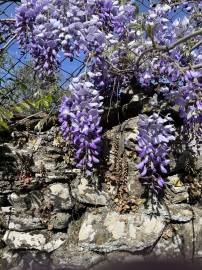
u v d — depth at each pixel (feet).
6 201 9.07
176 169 9.20
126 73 9.57
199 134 8.82
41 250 8.79
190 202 9.12
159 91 9.22
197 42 9.03
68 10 8.23
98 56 8.27
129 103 9.55
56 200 9.01
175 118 9.39
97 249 8.68
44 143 9.39
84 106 8.26
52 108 9.50
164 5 9.25
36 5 8.43
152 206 8.93
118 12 8.89
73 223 8.98
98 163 9.16
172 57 9.03
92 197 9.01
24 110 9.75
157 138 8.54
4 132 9.41
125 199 8.96
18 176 9.14
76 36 8.05
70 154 9.22
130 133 9.25
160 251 8.71
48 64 8.13
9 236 8.89
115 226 8.79
